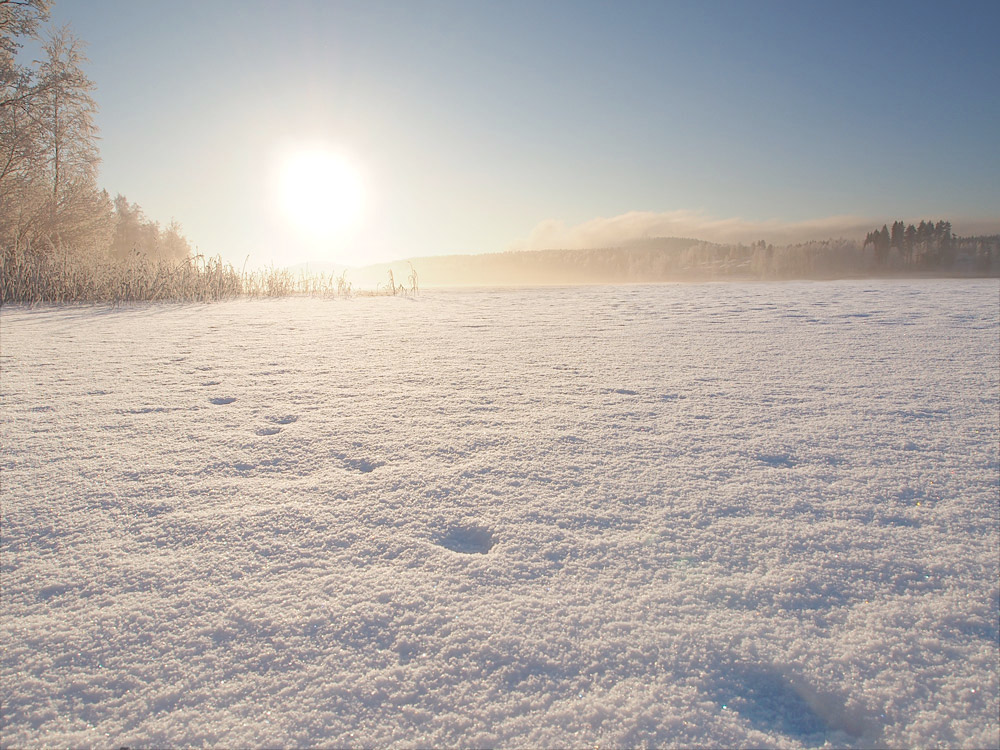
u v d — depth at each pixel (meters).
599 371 3.37
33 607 1.07
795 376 3.11
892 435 2.06
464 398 2.75
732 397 2.68
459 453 1.94
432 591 1.12
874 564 1.20
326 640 0.98
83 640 0.98
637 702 0.84
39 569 1.21
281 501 1.56
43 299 9.73
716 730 0.80
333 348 4.42
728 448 1.95
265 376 3.32
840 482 1.64
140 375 3.35
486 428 2.23
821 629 1.00
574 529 1.38
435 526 1.41
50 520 1.43
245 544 1.32
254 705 0.84
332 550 1.29
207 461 1.87
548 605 1.07
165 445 2.04
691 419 2.32
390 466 1.83
